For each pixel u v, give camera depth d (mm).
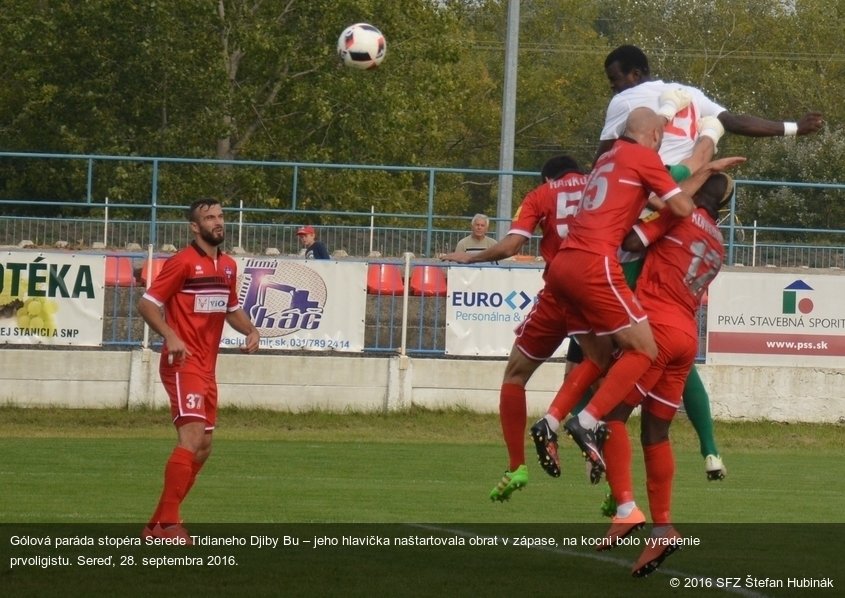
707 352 46812
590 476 19406
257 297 45500
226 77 80938
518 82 152875
